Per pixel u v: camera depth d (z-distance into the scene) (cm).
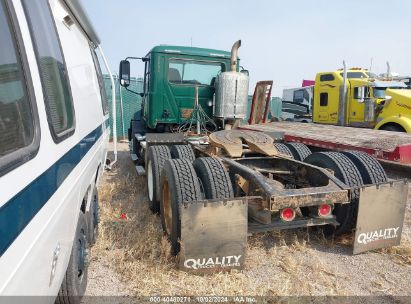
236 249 325
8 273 121
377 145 648
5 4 143
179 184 350
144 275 325
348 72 1370
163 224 402
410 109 1009
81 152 279
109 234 405
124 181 676
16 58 147
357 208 376
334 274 339
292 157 480
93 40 472
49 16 231
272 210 319
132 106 1515
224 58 711
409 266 358
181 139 607
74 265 250
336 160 407
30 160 145
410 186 687
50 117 182
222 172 362
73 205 235
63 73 244
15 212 128
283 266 346
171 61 683
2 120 128
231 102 667
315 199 329
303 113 1731
